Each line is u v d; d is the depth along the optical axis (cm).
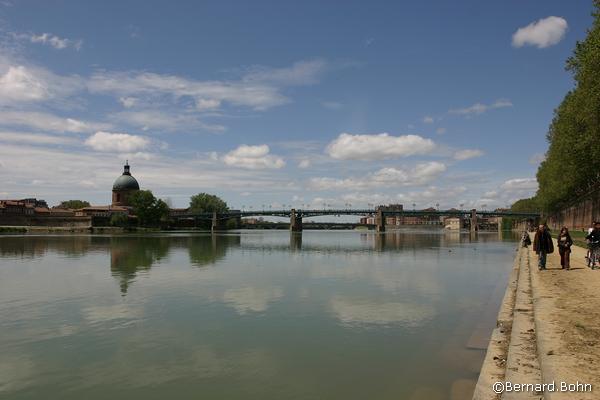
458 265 5678
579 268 3303
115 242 11375
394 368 1700
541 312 1709
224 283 3962
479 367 1689
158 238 14225
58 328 2356
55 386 1572
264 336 2170
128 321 2498
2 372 1709
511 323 1869
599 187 9494
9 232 18788
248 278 4325
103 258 6606
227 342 2073
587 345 1264
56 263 5834
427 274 4672
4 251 8012
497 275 4581
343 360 1805
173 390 1530
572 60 5034
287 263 5969
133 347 2011
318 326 2358
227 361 1811
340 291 3509
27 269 5116
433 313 2672
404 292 3466
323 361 1795
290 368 1722
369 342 2056
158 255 7250
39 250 8300
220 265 5656
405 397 1428
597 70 4581
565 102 8700
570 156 7244
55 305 2964
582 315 1653
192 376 1653
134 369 1731
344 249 9325
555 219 15312
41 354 1917
